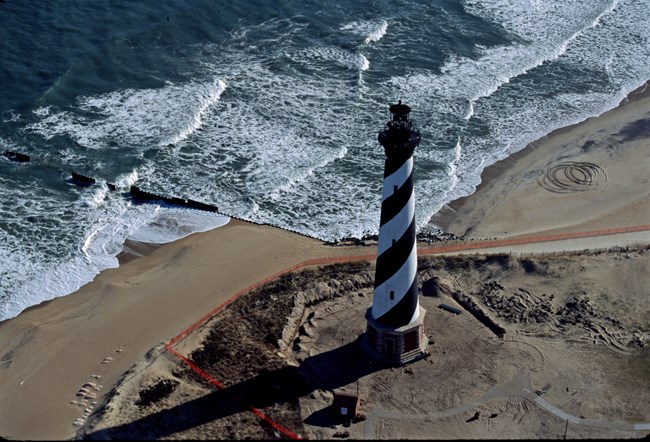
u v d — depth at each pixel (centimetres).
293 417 4291
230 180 6462
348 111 7269
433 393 4469
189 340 4803
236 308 5084
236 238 5847
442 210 6266
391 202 4178
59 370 4669
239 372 4559
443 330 4894
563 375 4609
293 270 5434
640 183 6531
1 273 5531
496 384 4538
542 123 7338
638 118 7431
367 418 4306
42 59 7519
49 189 6284
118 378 4581
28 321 5144
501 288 5281
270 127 7025
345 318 4991
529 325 4978
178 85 7400
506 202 6350
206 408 4303
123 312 5125
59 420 4322
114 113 7044
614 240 5816
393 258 4322
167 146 6756
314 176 6538
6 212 6047
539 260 5547
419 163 6756
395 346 4575
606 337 4884
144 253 5738
